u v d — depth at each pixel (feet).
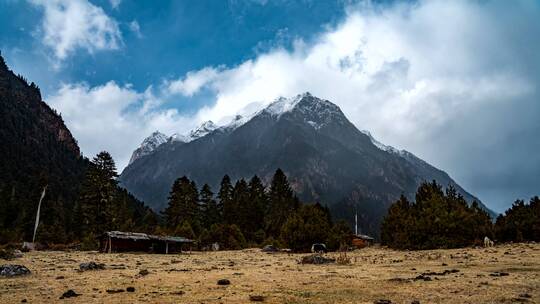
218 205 383.86
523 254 112.37
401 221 211.20
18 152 560.61
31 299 50.75
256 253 196.44
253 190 390.21
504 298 47.26
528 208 202.49
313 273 82.07
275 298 50.62
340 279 70.23
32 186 450.30
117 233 197.88
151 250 201.98
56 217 323.78
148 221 360.07
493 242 173.78
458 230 178.50
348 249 210.38
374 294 52.80
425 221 185.06
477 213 200.44
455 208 209.05
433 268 87.66
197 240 248.73
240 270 92.22
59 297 52.06
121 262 123.85
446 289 55.11
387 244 224.94
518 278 64.13
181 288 60.03
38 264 104.88
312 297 51.26
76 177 617.62
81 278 73.41
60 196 445.37
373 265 100.94
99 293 55.31
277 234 325.42
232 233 262.47
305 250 200.75
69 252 193.36
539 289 53.62
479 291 52.80
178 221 329.72
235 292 55.88
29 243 205.26
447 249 166.61
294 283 65.36
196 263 120.47
